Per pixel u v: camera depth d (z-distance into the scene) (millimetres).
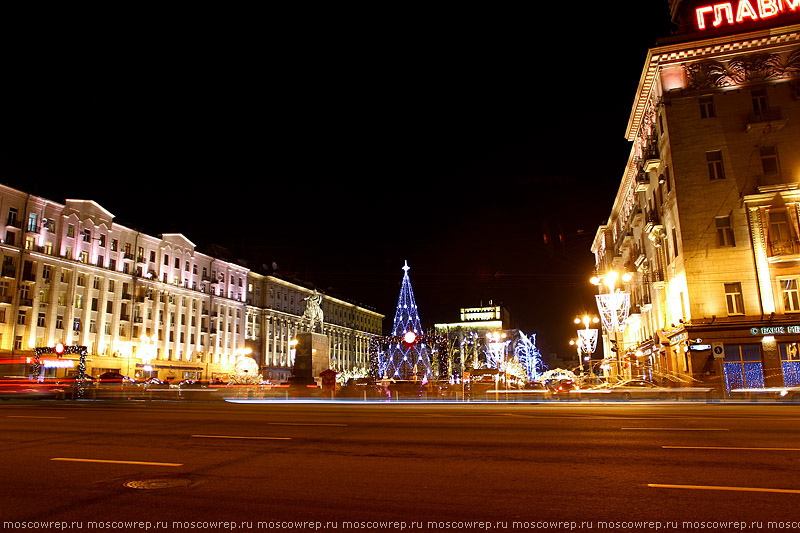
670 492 6391
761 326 29734
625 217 53250
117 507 5969
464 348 83188
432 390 39344
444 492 6504
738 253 31047
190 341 77625
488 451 9320
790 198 30484
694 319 30953
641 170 40719
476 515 5594
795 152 31219
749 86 32500
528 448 9594
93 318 63438
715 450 9156
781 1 32375
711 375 28641
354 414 17594
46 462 8531
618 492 6414
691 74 33438
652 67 34406
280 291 98750
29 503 6148
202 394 35656
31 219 57594
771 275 30375
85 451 9594
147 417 16453
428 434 11664
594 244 70938
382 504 6016
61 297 59875
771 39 32125
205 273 82438
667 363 36875
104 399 31344
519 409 20375
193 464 8305
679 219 32188
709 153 32469
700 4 33938
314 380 40062
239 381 51125
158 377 70750
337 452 9320
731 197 31641
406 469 7836
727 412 17844
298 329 102000
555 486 6742
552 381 48500
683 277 32250
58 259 59375
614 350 61156
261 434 11805
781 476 7168
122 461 8570
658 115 35188
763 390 27328
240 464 8289
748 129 31953
